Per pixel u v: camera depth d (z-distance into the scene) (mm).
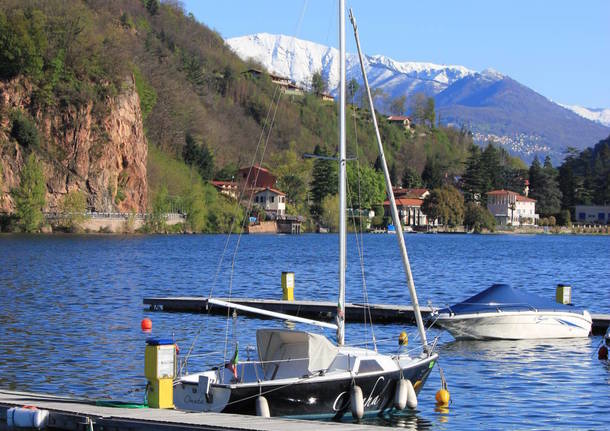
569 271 104875
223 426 22078
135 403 25969
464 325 44312
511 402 31156
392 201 34188
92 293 67062
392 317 51906
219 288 74750
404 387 28266
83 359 37688
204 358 37969
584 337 45969
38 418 23781
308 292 73062
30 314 52781
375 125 35500
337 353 27891
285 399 25906
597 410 30094
